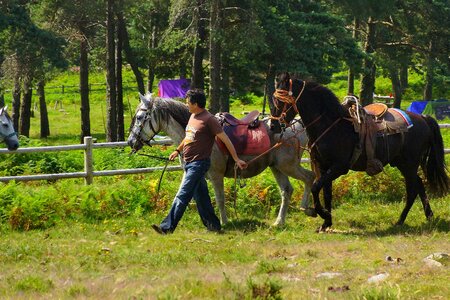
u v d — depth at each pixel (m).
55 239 10.77
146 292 7.18
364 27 47.06
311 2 36.59
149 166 18.12
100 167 18.06
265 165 11.68
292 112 10.72
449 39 42.56
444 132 26.78
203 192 11.30
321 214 11.14
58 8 36.44
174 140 11.51
